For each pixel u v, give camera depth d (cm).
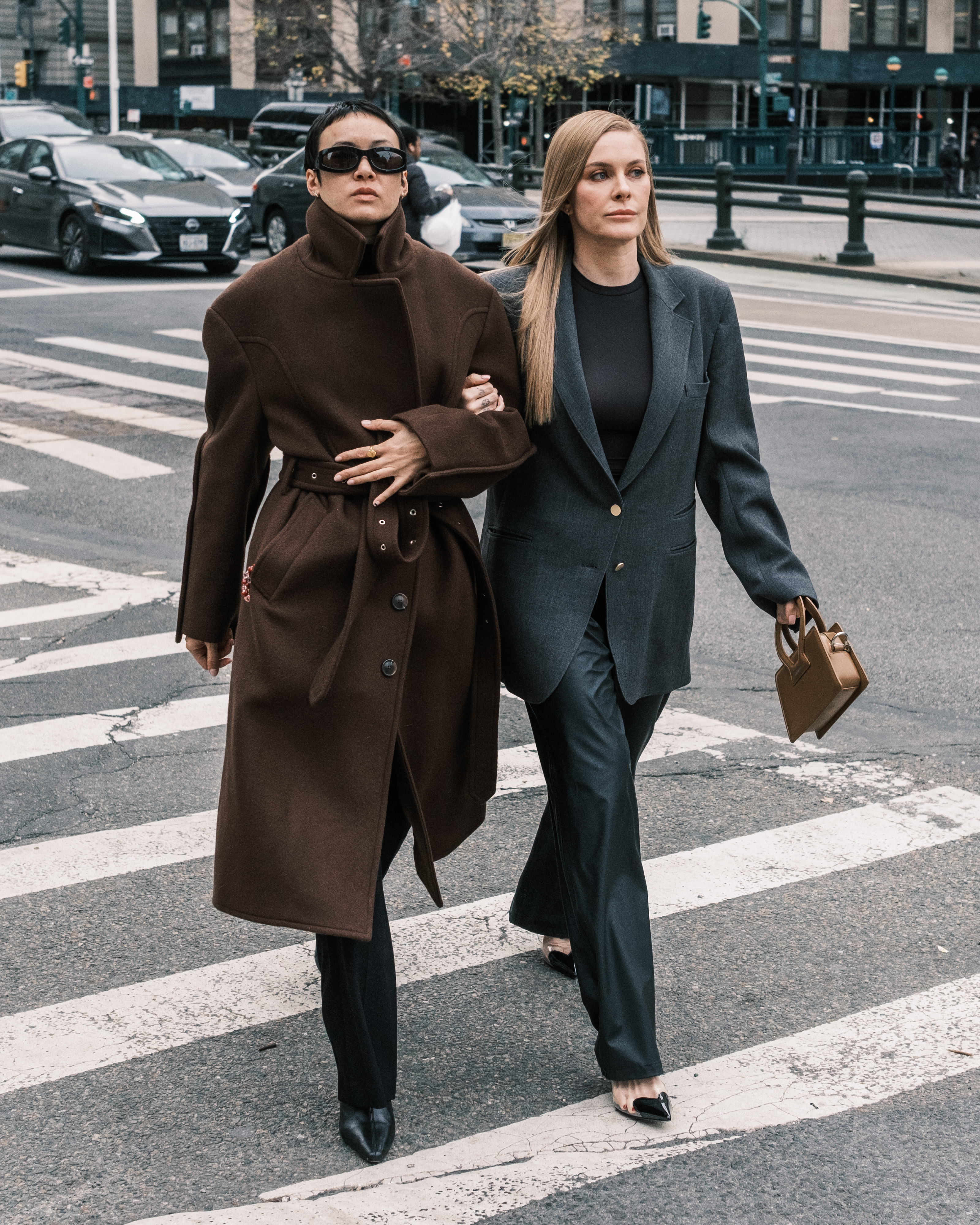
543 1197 291
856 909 420
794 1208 288
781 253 2352
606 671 331
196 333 1533
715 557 821
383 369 300
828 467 998
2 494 932
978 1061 342
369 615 301
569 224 332
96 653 644
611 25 4719
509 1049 348
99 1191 295
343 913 294
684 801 495
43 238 2036
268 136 3278
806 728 332
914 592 729
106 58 6350
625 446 329
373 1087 305
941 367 1395
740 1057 343
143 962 390
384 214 297
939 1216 286
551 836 365
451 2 3916
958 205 2088
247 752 303
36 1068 340
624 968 313
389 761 302
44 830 471
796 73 4619
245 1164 304
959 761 530
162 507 906
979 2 5697
